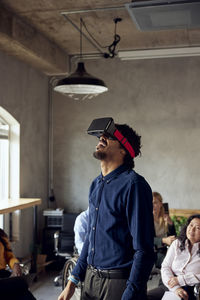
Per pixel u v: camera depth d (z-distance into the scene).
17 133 5.59
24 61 5.58
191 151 6.16
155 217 4.59
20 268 3.70
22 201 5.12
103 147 1.97
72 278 2.13
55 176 6.64
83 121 6.54
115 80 6.42
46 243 6.01
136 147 2.03
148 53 6.18
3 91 5.12
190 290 3.28
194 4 3.40
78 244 3.62
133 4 3.49
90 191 2.08
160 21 3.81
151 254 1.79
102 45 6.01
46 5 4.36
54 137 6.64
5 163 5.57
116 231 1.86
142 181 1.86
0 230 3.83
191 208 6.14
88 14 4.68
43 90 6.41
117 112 6.41
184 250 3.39
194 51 6.02
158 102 6.27
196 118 6.15
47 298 4.62
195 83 6.15
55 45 5.86
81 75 4.53
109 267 1.86
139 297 1.75
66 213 6.02
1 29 4.27
